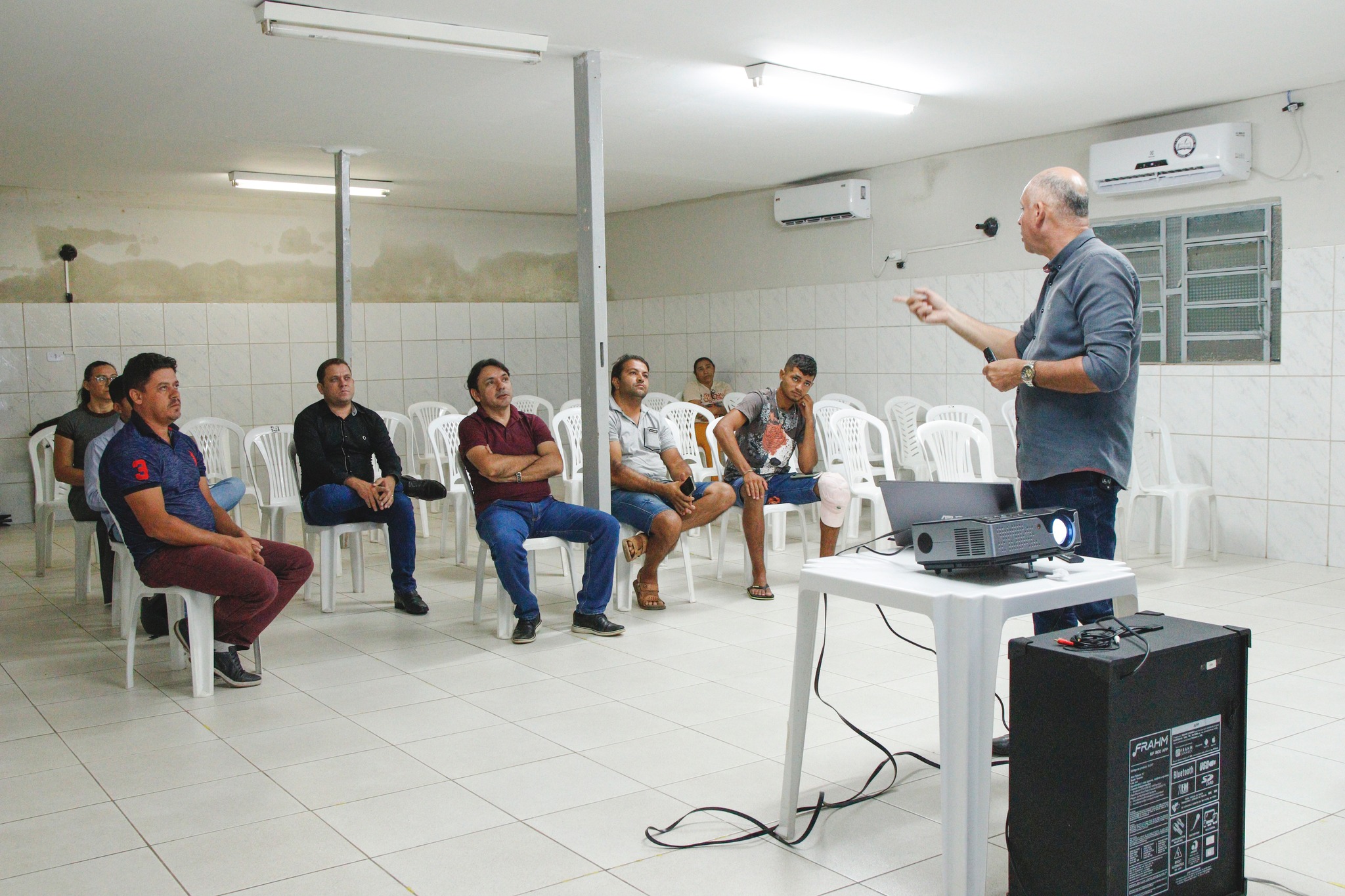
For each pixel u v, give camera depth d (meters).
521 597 4.40
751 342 9.25
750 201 9.12
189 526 3.66
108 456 3.67
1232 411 6.13
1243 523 6.13
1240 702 2.16
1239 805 2.18
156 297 8.67
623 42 4.73
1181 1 4.24
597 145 4.90
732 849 2.46
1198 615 4.72
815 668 3.96
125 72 5.04
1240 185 5.99
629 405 5.14
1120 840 1.99
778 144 7.06
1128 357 2.44
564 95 5.61
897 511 2.59
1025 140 6.98
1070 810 2.02
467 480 4.74
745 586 5.48
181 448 3.80
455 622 4.83
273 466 5.88
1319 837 2.49
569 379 10.93
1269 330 5.98
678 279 9.95
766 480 5.46
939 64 5.15
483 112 5.99
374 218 9.70
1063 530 2.40
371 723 3.43
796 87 5.40
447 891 2.28
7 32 4.40
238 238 9.00
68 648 4.46
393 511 5.04
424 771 3.00
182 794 2.86
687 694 3.67
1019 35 4.70
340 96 5.57
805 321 8.72
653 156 7.45
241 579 3.64
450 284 10.15
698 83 5.41
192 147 6.80
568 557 5.18
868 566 2.42
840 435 6.09
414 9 4.21
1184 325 6.36
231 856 2.47
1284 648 4.17
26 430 8.19
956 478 5.85
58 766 3.08
